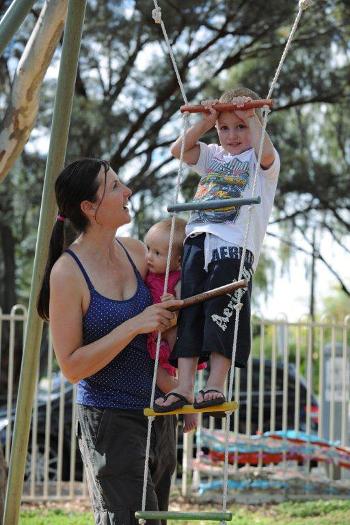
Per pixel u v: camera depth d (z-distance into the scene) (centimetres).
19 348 1844
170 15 1593
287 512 1020
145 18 1612
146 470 409
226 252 438
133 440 429
